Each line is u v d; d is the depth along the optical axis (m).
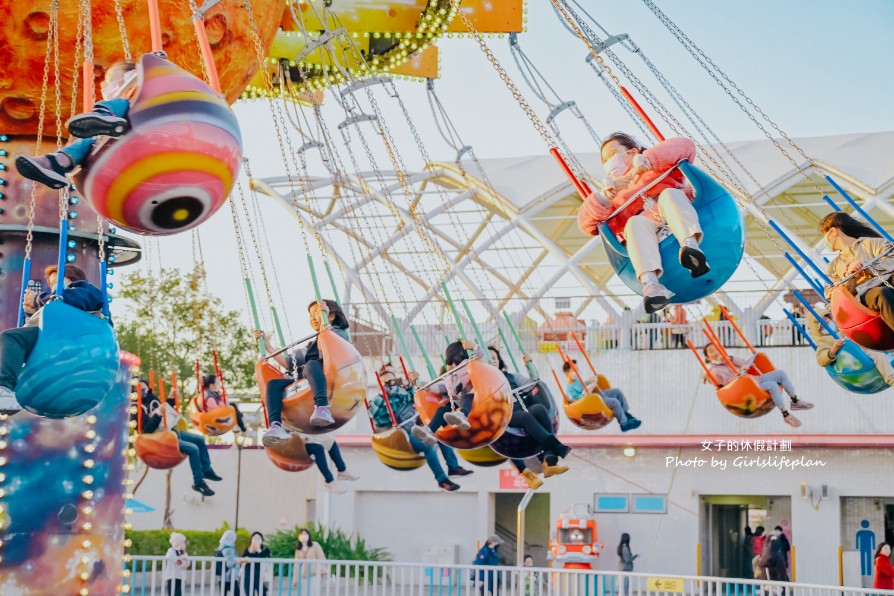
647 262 8.02
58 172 6.23
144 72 6.40
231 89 9.41
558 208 36.00
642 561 29.17
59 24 8.20
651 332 30.34
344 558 28.52
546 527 32.03
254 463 32.56
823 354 11.21
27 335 6.61
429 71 14.48
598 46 9.88
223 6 8.81
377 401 13.35
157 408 14.20
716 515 30.06
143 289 37.75
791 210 34.97
